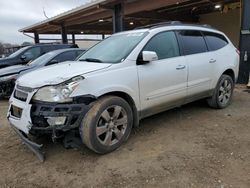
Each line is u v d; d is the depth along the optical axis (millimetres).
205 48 4930
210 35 5180
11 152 3725
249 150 3469
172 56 4289
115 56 3918
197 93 4770
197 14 17562
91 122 3242
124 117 3650
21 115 3312
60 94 3127
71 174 3074
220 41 5383
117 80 3529
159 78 4020
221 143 3707
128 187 2766
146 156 3400
